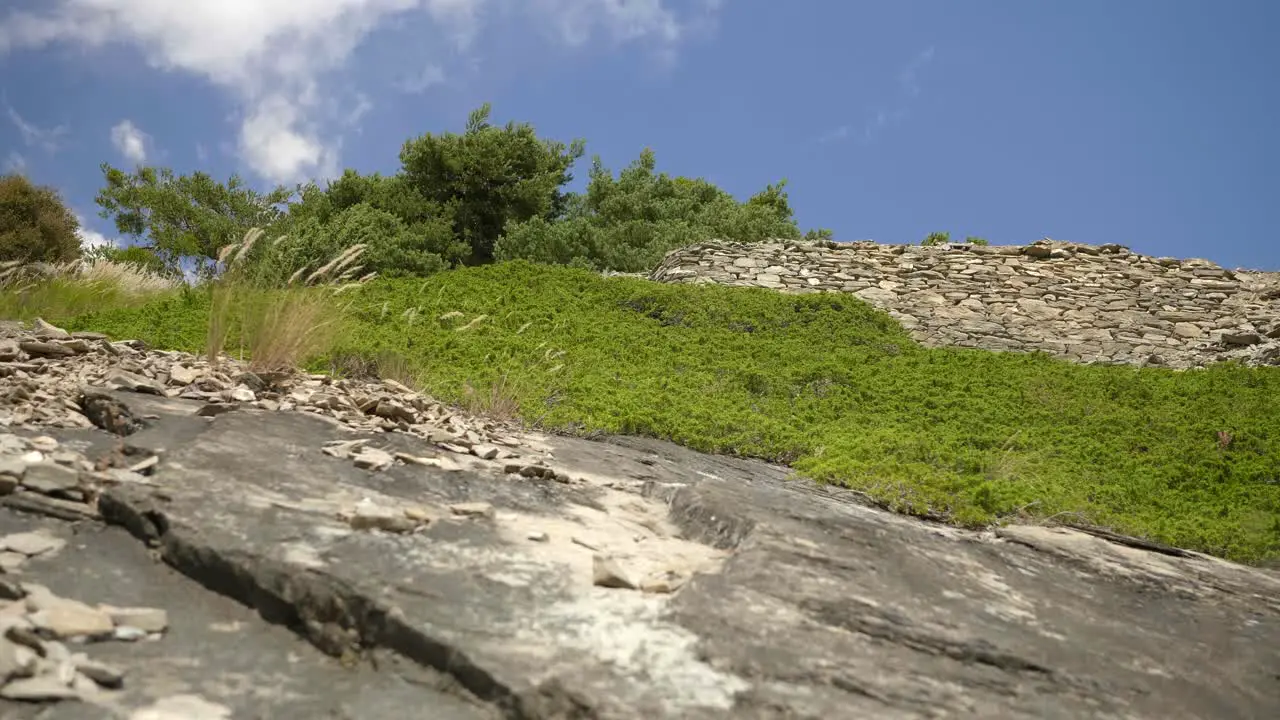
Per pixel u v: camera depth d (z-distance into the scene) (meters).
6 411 5.16
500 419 8.54
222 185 30.06
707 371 12.19
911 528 5.55
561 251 30.22
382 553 3.66
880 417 10.84
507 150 33.25
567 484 5.66
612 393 10.28
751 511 4.93
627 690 2.80
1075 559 5.39
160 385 6.45
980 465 8.73
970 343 16.59
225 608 3.31
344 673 2.99
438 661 2.95
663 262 20.67
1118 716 3.19
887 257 20.12
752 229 32.28
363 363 9.17
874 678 3.13
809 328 15.09
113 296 13.58
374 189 30.80
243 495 4.09
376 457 5.07
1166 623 4.42
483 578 3.56
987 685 3.26
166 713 2.57
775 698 2.88
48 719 2.46
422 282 14.85
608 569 3.70
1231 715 3.36
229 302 8.23
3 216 16.08
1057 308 18.55
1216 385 12.89
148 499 3.82
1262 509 8.39
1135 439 10.45
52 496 3.92
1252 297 19.28
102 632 2.94
